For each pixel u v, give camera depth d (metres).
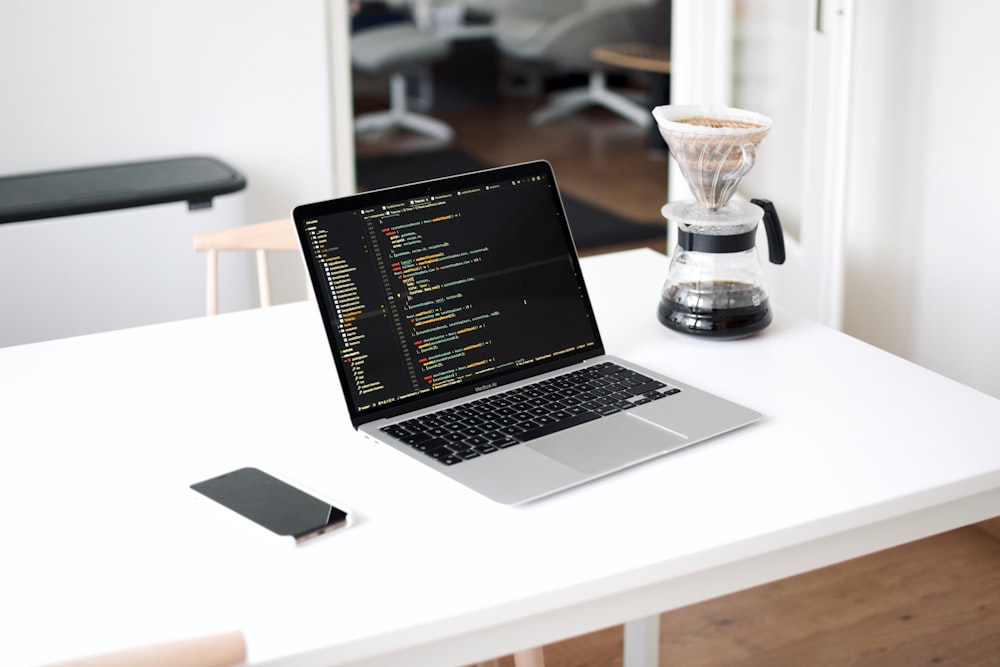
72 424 1.35
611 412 1.33
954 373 2.72
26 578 1.03
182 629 0.96
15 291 2.60
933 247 2.72
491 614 0.99
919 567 2.40
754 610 2.25
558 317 1.48
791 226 2.92
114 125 2.89
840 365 1.47
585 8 6.80
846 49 2.44
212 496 1.16
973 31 2.50
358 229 1.35
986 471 1.19
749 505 1.13
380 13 6.48
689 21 3.20
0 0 2.71
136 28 2.83
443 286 1.40
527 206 1.48
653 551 1.05
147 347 1.58
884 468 1.20
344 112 3.12
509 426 1.30
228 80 2.95
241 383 1.46
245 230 1.97
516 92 7.04
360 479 1.20
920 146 2.71
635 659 1.79
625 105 6.39
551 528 1.10
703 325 1.54
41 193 2.65
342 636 0.94
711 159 1.47
